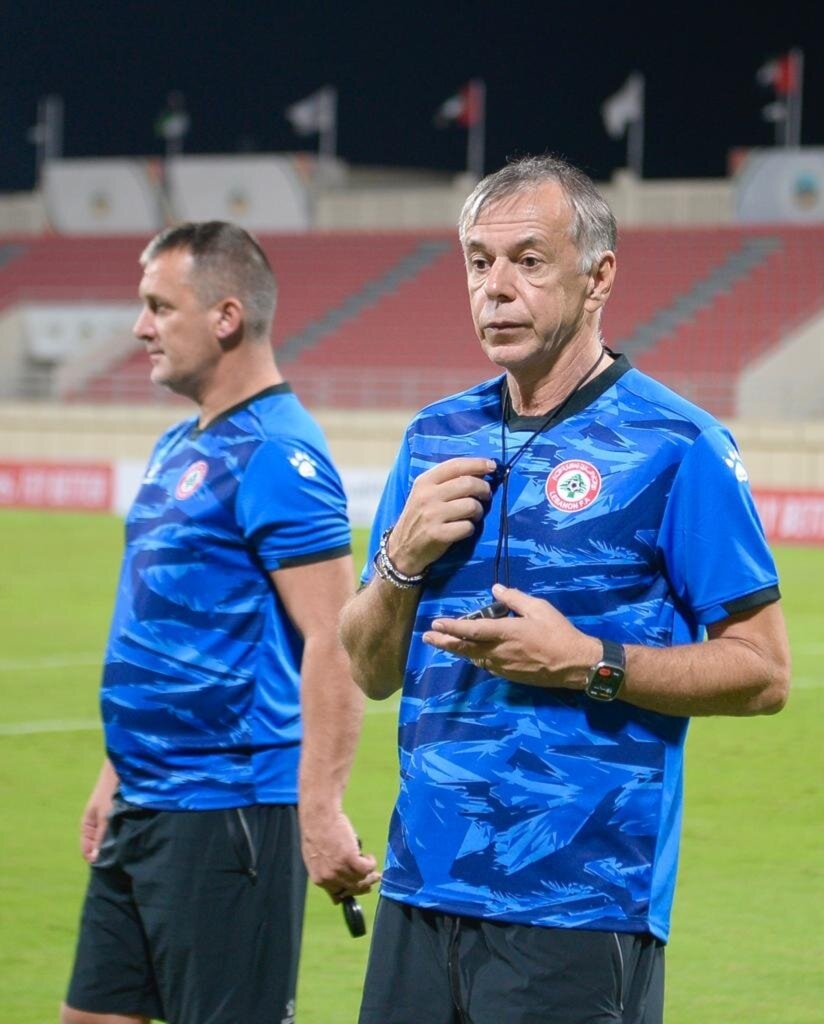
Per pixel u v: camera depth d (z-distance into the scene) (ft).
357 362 108.27
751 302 104.88
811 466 79.71
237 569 11.28
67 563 63.87
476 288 9.00
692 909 21.34
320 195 126.00
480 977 8.72
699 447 8.75
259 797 11.17
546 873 8.63
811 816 26.63
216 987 11.06
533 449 8.92
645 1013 8.79
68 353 112.78
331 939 20.07
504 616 8.56
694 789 28.68
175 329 11.58
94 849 11.93
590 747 8.65
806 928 20.51
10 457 97.35
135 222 128.47
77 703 36.37
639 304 106.73
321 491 11.28
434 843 8.87
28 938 19.79
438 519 8.80
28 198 131.75
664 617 8.83
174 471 11.59
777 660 8.81
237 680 11.19
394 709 36.14
